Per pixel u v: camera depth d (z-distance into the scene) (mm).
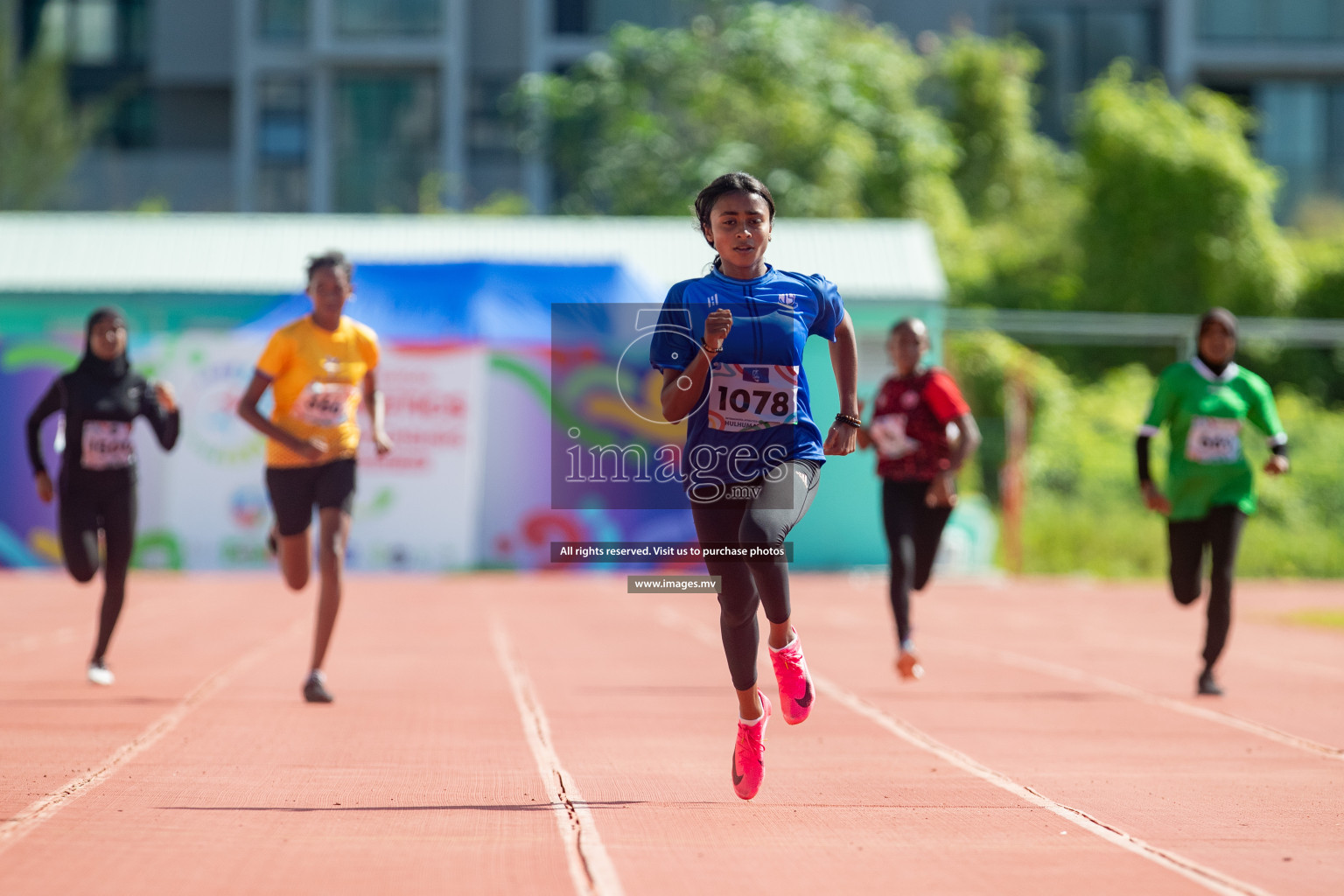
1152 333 57844
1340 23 97688
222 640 31141
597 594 45000
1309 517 58062
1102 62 99688
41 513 52594
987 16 99688
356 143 98500
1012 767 17250
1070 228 79312
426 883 11547
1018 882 11742
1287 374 72812
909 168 81312
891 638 33500
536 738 19078
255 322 53906
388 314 52844
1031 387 65250
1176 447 24375
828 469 54719
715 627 35219
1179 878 11914
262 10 99875
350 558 51719
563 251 57969
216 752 17656
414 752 17766
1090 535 56125
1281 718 21469
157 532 51750
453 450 52031
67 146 93438
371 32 97562
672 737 19312
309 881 11570
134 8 106000
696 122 83062
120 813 14008
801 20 85312
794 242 56844
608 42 95188
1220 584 24031
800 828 13758
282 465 22062
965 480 60531
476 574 52031
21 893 11117
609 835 13344
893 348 24031
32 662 27000
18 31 104688
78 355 52938
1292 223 91062
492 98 100625
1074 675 26875
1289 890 11539
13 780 15664
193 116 106812
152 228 57375
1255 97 99875
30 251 56281
